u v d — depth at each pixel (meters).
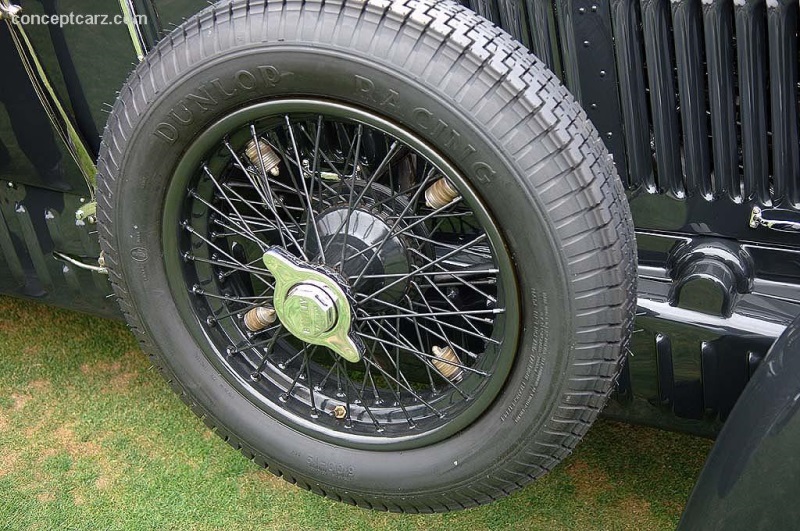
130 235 1.97
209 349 2.09
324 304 1.87
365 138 2.02
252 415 2.13
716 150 1.90
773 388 1.59
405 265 1.93
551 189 1.61
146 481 2.41
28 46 2.10
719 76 1.82
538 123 1.60
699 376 1.96
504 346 1.79
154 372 2.80
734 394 1.94
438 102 1.61
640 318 1.95
